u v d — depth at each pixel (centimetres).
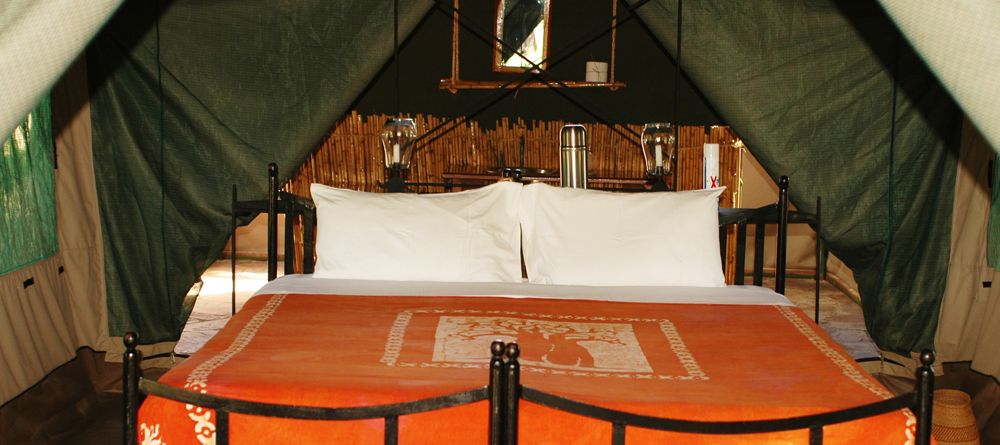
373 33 375
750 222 332
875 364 392
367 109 464
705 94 377
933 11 177
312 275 315
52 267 361
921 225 374
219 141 381
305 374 207
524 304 278
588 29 457
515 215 323
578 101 458
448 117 462
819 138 374
